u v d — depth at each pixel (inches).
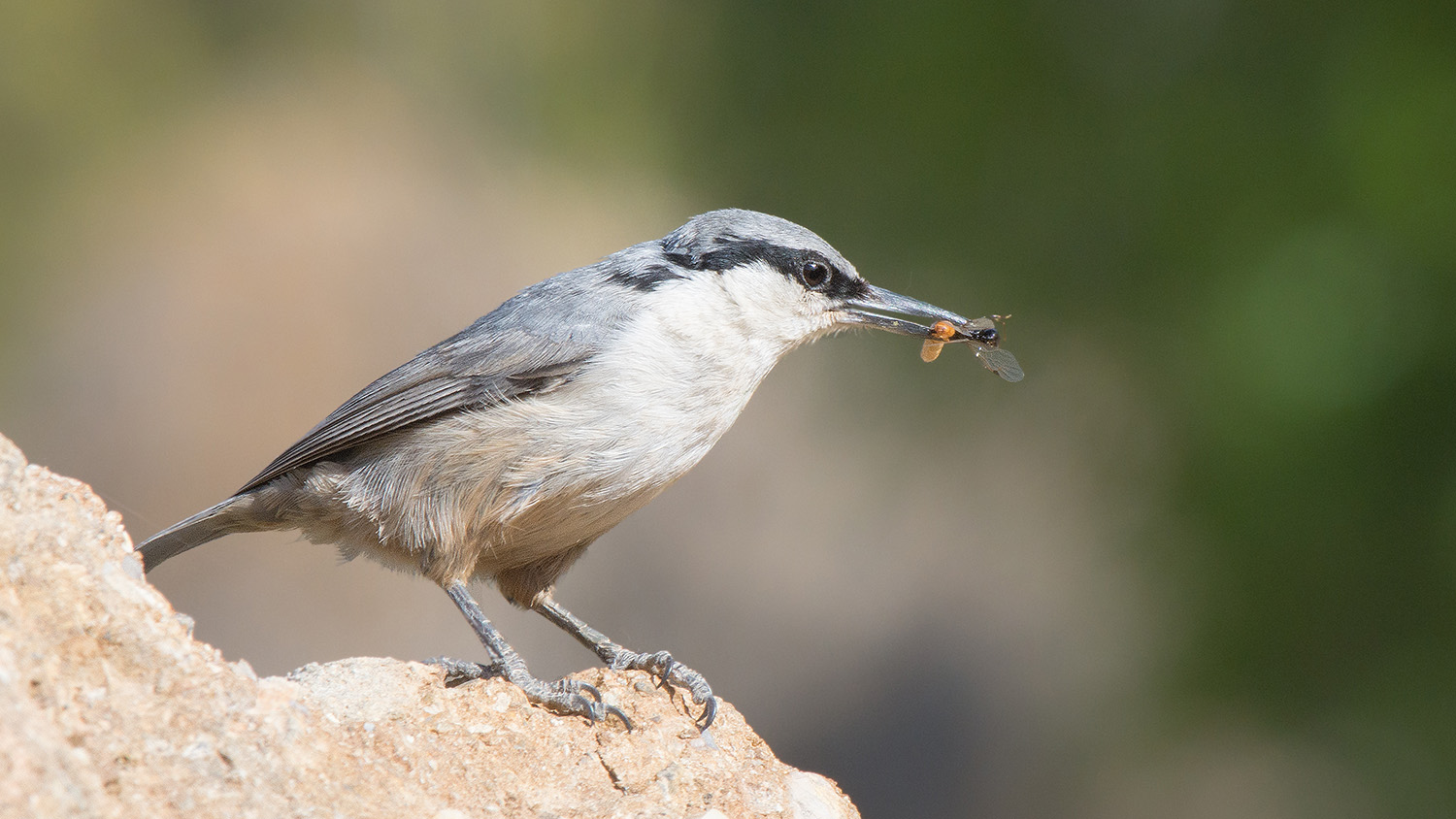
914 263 459.2
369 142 971.3
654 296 296.5
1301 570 402.0
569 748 229.8
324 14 1047.6
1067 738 577.3
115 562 182.7
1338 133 394.6
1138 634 474.3
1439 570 382.9
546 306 292.7
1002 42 442.6
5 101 868.0
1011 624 694.5
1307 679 411.5
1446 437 376.8
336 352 812.6
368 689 214.4
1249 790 464.4
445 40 978.7
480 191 925.8
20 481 178.5
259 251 875.4
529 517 283.7
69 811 142.6
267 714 180.5
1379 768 407.5
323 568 708.7
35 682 157.9
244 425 763.4
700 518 795.4
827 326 320.2
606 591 756.0
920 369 481.1
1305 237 395.5
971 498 510.0
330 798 179.0
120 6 936.3
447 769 210.7
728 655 721.0
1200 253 417.1
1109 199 428.8
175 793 163.6
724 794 233.6
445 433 279.1
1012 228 444.1
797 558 767.1
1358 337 382.6
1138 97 430.6
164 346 797.9
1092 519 467.8
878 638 717.9
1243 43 414.9
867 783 641.6
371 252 876.0
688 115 514.3
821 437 682.2
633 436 282.7
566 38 859.4
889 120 462.3
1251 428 399.5
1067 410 454.6
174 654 173.9
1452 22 385.1
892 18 462.9
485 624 276.1
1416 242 377.4
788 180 474.3
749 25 494.6
